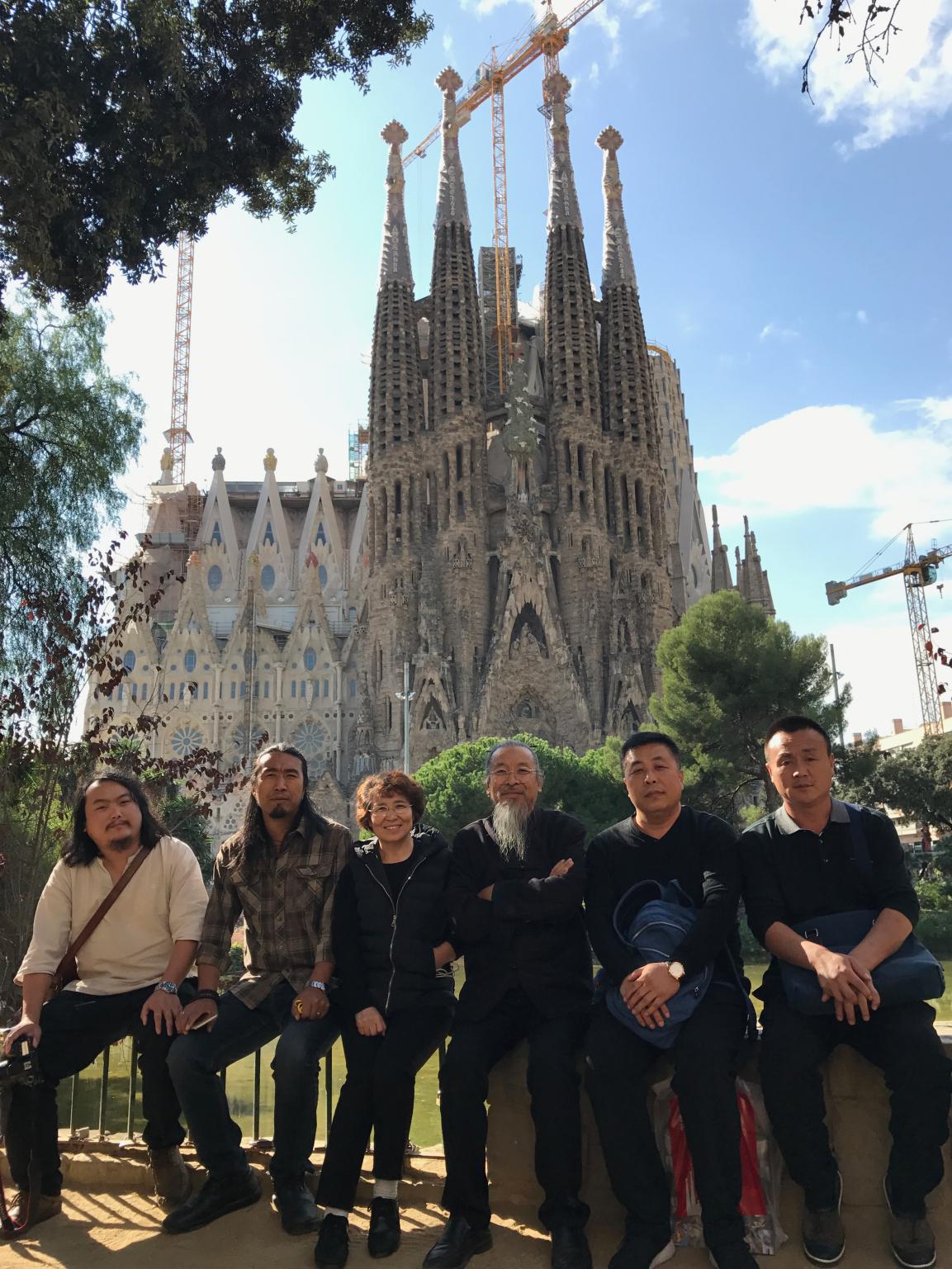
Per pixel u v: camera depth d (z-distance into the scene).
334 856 8.25
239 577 127.62
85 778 16.08
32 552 24.83
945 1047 6.87
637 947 6.96
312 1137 7.48
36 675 16.53
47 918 8.05
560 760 69.69
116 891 8.05
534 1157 7.04
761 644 54.00
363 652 101.25
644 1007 6.55
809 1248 6.36
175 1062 7.33
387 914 7.81
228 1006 7.80
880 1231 6.65
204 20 18.53
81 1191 8.16
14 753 16.19
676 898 7.27
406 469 104.44
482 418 107.12
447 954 7.79
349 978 7.60
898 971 6.48
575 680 95.25
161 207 18.66
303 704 108.25
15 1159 7.50
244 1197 7.56
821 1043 6.59
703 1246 6.63
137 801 8.30
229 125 18.73
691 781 53.69
